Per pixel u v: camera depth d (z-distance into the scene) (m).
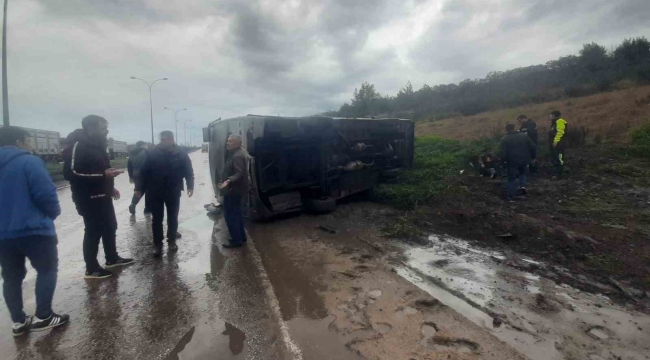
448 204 7.39
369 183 8.90
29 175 3.23
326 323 3.36
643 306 3.47
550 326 3.18
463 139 16.06
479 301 3.67
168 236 5.58
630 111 14.54
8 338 3.25
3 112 17.77
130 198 11.29
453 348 2.91
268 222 7.22
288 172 7.24
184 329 3.32
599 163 9.33
